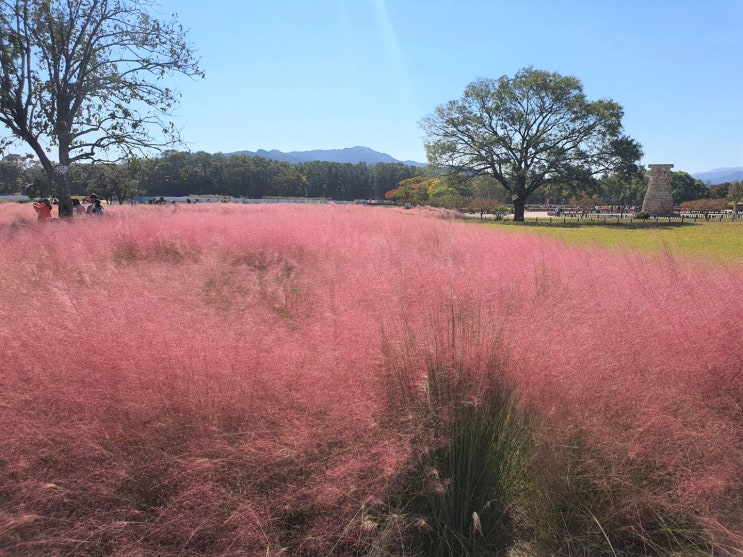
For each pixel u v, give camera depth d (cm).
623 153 4100
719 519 239
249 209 2023
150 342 268
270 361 258
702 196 9606
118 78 1477
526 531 240
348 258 633
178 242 834
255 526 202
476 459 234
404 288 398
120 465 218
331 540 208
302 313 346
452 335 271
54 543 201
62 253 643
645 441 252
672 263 603
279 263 627
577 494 242
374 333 281
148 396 234
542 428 250
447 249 748
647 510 240
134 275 471
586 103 4091
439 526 221
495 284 459
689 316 357
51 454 220
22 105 1346
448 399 242
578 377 272
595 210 6469
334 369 252
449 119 4384
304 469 219
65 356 254
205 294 405
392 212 1914
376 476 215
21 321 300
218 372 250
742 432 271
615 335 329
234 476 217
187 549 201
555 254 727
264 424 229
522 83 4150
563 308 402
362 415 230
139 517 211
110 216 1386
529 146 4269
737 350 311
